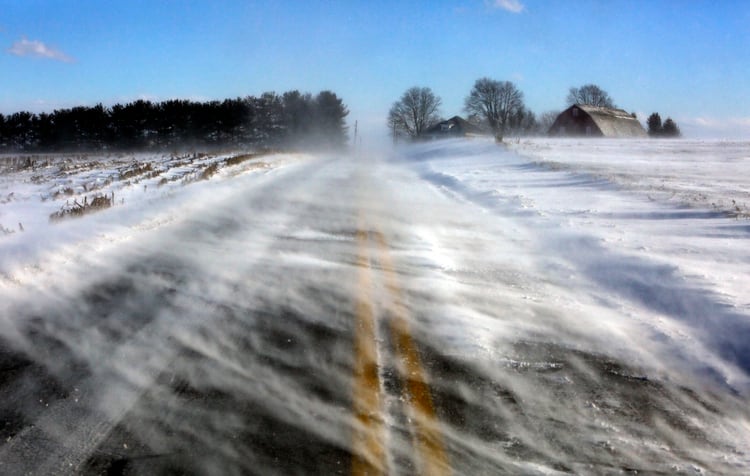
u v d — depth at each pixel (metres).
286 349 5.22
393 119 125.06
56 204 13.36
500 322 6.04
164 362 4.89
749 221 10.31
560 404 4.33
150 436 3.74
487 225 11.70
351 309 6.36
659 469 3.54
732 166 26.33
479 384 4.61
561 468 3.52
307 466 3.45
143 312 6.14
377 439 3.76
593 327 5.94
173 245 9.28
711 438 3.92
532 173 22.42
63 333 5.50
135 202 13.70
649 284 7.18
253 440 3.71
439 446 3.71
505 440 3.81
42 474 3.34
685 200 13.18
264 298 6.70
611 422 4.09
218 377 4.62
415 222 11.98
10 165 28.66
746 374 4.89
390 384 4.57
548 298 6.90
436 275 7.82
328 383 4.56
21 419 3.94
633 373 4.92
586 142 56.25
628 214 11.84
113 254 8.59
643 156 34.47
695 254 8.31
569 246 9.41
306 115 85.56
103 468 3.40
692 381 4.80
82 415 4.00
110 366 4.79
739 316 5.77
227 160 29.66
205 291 6.91
